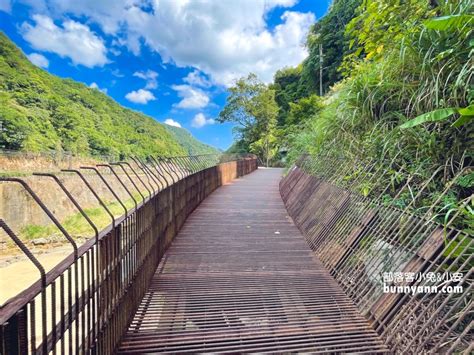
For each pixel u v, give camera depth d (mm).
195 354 1515
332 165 3760
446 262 1545
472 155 2014
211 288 2246
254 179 10789
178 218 3740
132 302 1766
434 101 2297
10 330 739
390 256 1925
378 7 2895
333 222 2943
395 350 1519
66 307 1385
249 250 3105
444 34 2275
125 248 1631
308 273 2543
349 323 1798
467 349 1208
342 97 4039
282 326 1770
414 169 2303
